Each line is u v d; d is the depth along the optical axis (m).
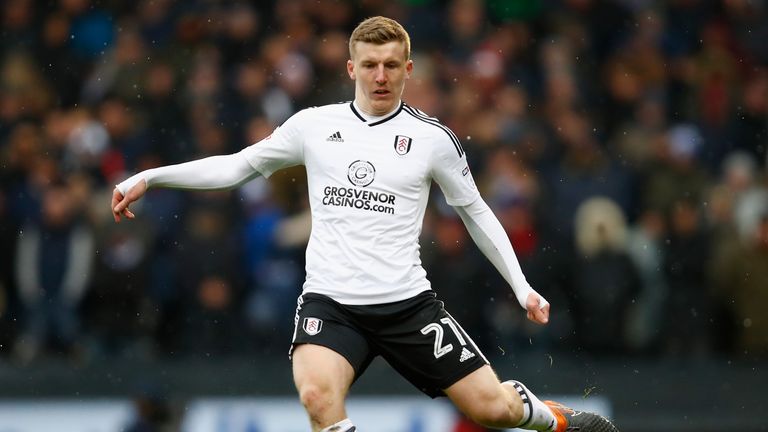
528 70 47.41
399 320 21.00
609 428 23.64
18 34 48.25
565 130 43.88
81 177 41.03
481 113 44.12
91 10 48.53
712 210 40.91
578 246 39.62
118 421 37.91
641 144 45.03
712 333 39.72
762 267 39.41
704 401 38.78
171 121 43.69
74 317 39.41
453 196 21.92
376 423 37.62
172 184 21.66
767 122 48.00
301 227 38.88
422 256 37.94
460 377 21.23
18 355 39.34
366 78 21.05
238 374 38.31
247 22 47.06
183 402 38.03
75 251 39.62
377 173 21.05
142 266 39.12
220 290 38.94
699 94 48.47
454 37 47.72
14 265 39.91
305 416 37.94
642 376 38.84
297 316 21.09
